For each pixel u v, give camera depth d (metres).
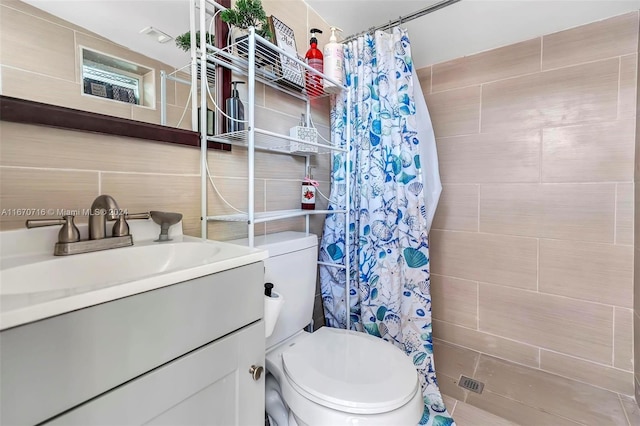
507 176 1.68
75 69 0.74
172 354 0.56
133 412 0.50
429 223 1.50
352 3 1.41
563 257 1.54
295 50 1.28
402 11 1.46
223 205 1.11
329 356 0.99
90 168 0.76
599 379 1.47
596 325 1.47
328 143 1.64
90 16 0.76
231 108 1.07
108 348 0.47
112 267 0.72
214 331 0.64
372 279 1.46
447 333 1.92
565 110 1.51
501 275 1.72
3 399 0.38
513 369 1.62
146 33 0.88
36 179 0.68
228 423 0.68
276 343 1.11
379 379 0.86
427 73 1.92
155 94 0.90
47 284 0.61
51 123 0.68
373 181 1.45
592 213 1.47
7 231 0.63
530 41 1.60
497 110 1.70
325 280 1.60
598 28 1.43
